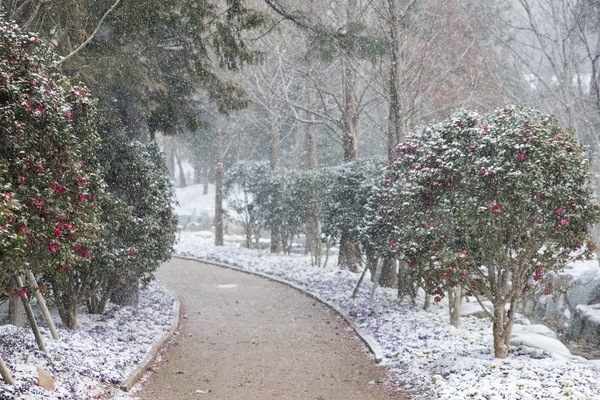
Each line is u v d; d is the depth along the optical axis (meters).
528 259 9.21
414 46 20.20
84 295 11.00
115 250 10.81
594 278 14.76
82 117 7.91
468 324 13.61
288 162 38.12
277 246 26.89
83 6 11.96
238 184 28.53
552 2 19.20
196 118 15.84
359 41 16.77
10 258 5.88
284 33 23.66
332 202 17.86
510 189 8.83
